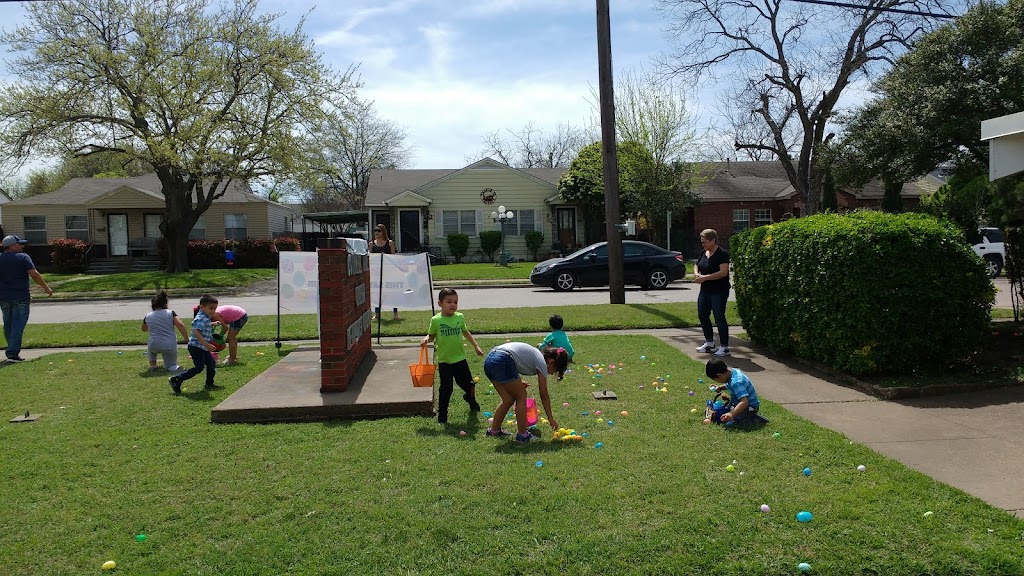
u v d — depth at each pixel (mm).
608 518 3732
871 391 6621
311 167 27328
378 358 8172
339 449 5035
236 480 4422
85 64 24516
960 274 6918
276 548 3453
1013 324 9734
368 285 8422
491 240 33750
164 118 25828
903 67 13500
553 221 34469
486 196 34062
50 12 24172
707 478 4309
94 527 3748
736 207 34750
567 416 5895
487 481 4316
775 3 29219
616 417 5867
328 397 6172
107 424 5836
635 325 11445
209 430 5602
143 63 25156
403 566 3266
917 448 4938
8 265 9078
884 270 6797
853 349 6984
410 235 34156
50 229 34500
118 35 25328
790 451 4832
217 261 31672
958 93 11938
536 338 10414
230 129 26172
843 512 3738
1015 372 6926
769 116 31422
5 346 10266
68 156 26016
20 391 7188
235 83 26297
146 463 4773
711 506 3863
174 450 5066
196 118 25312
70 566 3312
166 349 8031
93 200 32688
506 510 3859
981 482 4230
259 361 8789
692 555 3316
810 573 3176
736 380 5570
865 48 28234
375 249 12883
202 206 28047
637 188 32281
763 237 8867
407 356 8297
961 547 3314
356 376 7098
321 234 36781
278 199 60344
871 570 3193
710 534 3527
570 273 19688
